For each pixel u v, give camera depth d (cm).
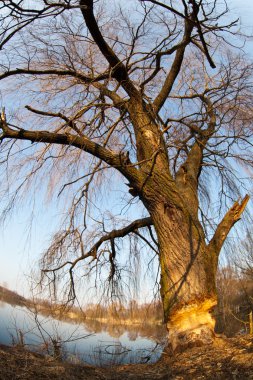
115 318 930
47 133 841
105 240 925
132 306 945
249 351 579
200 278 720
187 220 771
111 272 945
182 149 981
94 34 817
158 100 946
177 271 730
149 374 591
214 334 688
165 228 767
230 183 951
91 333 779
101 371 614
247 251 1047
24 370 536
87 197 859
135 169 816
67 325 807
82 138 848
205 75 1014
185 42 834
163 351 708
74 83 962
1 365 534
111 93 951
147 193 796
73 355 684
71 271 897
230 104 957
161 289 752
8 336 704
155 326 938
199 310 698
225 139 928
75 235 889
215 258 771
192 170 878
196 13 695
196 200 834
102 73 909
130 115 912
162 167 826
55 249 884
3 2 646
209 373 533
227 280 984
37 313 745
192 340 669
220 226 820
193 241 752
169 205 780
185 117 966
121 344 819
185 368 579
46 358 622
